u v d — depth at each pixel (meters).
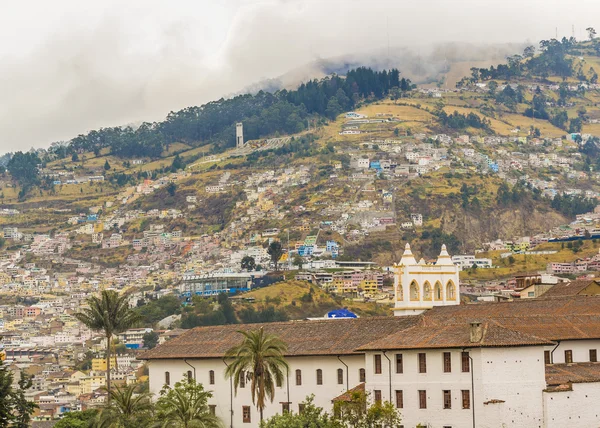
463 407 177.00
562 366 187.00
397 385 184.88
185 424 181.75
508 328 181.50
